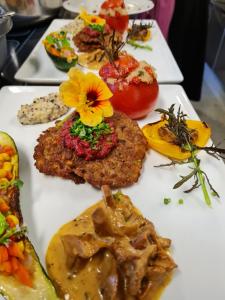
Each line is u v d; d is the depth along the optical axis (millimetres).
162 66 280
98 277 133
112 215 138
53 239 148
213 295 130
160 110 193
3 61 265
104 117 188
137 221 141
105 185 153
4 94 232
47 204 163
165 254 134
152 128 198
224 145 381
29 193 168
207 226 154
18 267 128
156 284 131
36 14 320
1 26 232
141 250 127
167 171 181
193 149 178
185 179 166
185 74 435
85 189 171
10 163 172
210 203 163
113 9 310
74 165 174
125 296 127
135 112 212
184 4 381
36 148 185
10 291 123
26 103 226
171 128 186
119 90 206
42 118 209
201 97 479
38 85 261
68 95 178
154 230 141
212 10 499
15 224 140
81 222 153
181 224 155
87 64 280
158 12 382
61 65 263
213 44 520
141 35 313
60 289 131
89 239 135
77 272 135
